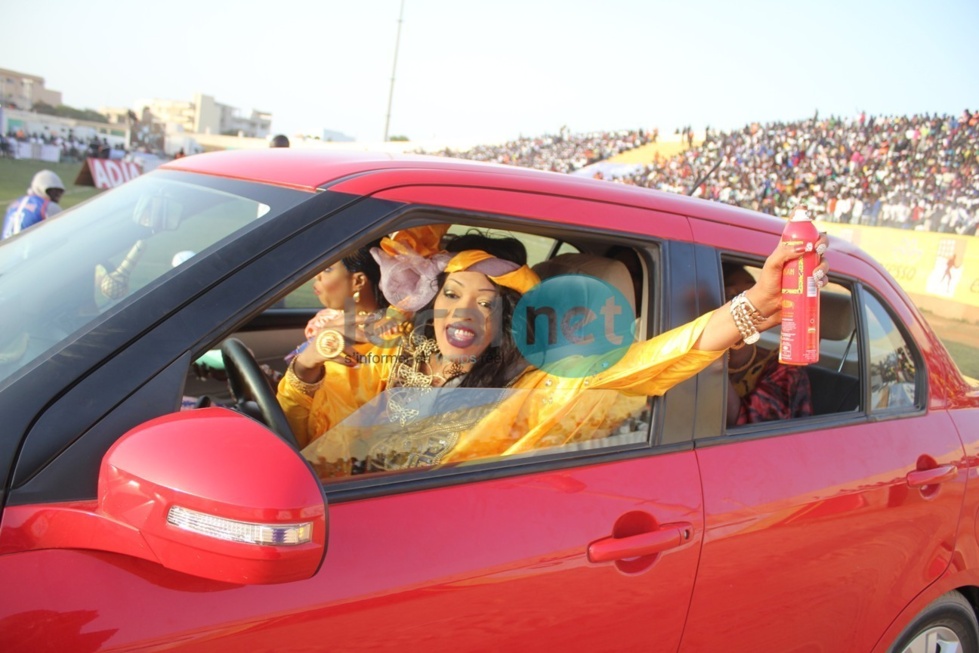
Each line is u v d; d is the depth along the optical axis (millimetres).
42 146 34625
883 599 2178
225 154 2016
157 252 1535
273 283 1316
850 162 21719
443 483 1464
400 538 1351
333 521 1312
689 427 1796
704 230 1933
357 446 1626
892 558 2154
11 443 1107
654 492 1677
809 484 1934
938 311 14445
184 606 1135
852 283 2244
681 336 1679
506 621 1432
